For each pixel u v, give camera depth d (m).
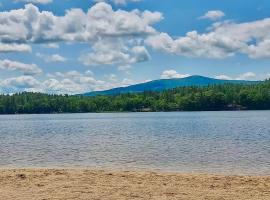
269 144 46.69
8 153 40.00
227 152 38.44
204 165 29.73
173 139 56.38
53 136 67.81
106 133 73.88
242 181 20.09
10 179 20.58
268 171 26.55
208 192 17.34
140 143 50.38
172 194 16.91
